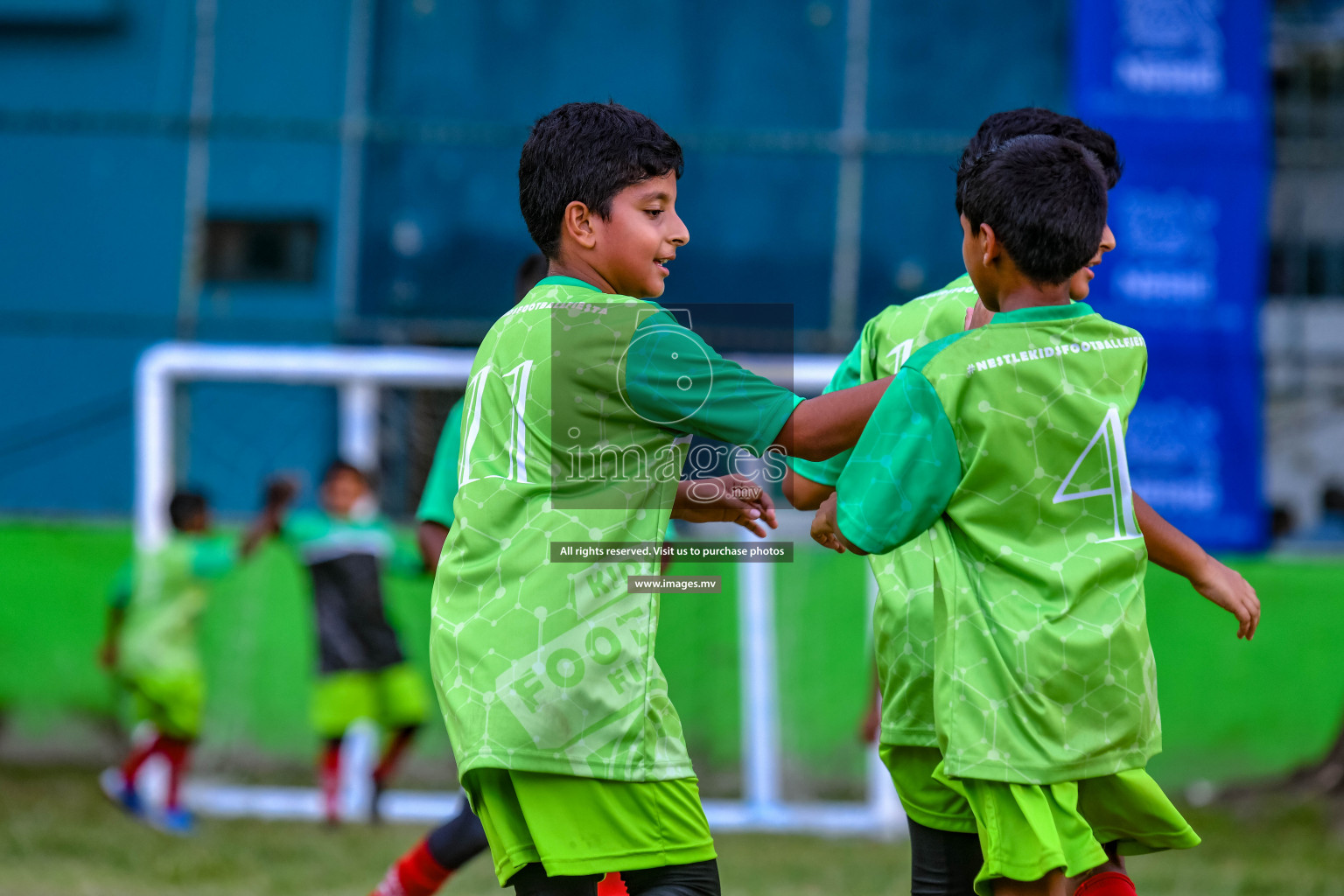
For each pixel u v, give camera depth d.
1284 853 20.91
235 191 26.72
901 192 26.53
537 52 26.89
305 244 26.72
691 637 25.05
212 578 22.59
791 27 26.80
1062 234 7.71
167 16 26.92
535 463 7.56
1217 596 8.39
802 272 26.52
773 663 25.12
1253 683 25.03
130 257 26.61
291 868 18.52
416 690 22.97
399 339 26.62
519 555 7.43
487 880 18.47
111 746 25.98
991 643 7.58
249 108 26.86
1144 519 8.38
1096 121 25.75
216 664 25.77
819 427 7.80
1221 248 25.56
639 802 7.43
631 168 7.89
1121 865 8.79
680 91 26.81
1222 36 25.84
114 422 26.34
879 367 9.52
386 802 23.84
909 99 26.64
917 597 8.79
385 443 26.47
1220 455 25.34
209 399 26.41
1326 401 26.00
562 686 7.29
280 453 26.38
